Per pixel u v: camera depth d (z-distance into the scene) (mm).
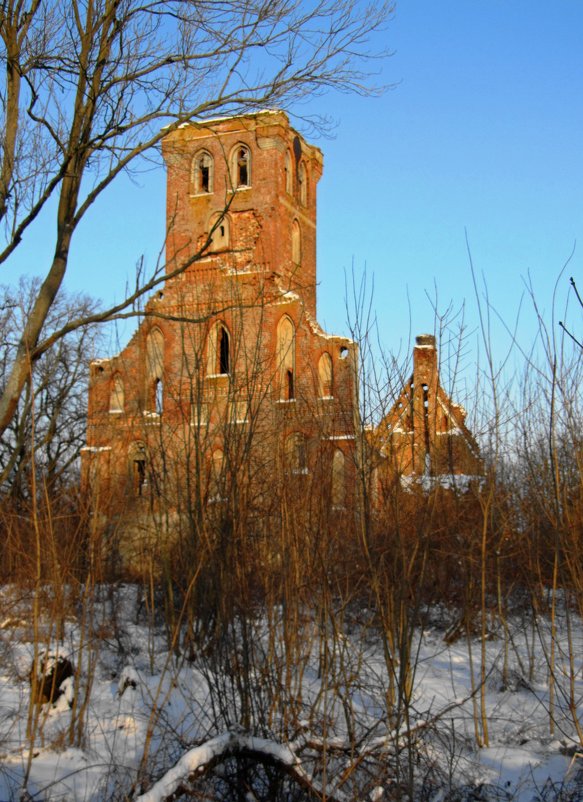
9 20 13977
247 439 11672
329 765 9422
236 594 10406
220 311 13805
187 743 9648
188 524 12703
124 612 17516
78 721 11406
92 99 14094
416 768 9977
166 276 14273
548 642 16672
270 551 11727
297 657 10820
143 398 15445
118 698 12688
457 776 10297
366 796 9250
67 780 9922
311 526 11508
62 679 12453
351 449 11836
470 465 17000
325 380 39938
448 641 16484
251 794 8977
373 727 9609
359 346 11984
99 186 14414
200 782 8664
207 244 14523
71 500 14023
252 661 10070
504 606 15750
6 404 13805
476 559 13812
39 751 10758
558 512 12562
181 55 14422
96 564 12727
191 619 11281
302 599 11492
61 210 14406
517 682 14227
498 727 12367
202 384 13609
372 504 11430
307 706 10508
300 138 48875
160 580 15664
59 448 36312
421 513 11648
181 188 46438
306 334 40812
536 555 14359
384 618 10281
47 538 12562
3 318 24484
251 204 45281
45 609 13484
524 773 10602
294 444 12867
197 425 12055
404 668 9547
